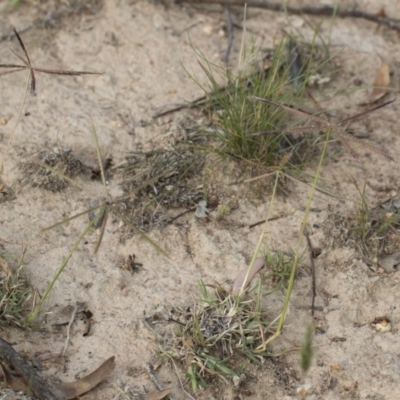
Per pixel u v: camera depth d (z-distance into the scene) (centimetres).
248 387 388
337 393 390
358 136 501
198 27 565
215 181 468
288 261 429
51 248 440
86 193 466
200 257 439
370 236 444
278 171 405
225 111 475
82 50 549
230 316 401
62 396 377
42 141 492
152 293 423
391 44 566
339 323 414
